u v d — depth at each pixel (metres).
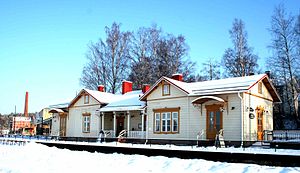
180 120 29.42
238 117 25.66
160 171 15.62
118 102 36.75
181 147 22.92
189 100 29.02
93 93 38.97
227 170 14.71
